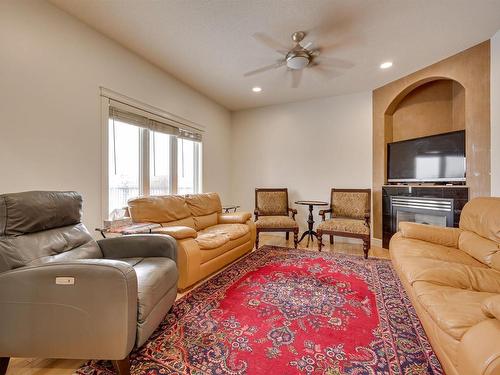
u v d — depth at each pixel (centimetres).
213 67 312
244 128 488
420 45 261
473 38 249
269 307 188
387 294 210
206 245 237
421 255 182
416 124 360
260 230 358
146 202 259
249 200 485
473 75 262
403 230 229
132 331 122
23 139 184
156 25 229
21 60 183
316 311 183
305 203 384
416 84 327
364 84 362
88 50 229
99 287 116
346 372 124
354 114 399
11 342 119
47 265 119
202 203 335
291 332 157
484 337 81
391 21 222
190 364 130
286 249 355
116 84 257
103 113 244
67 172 213
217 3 201
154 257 184
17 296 118
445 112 346
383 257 317
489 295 119
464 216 218
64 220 166
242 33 241
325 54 278
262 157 473
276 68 311
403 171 346
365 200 370
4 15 174
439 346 106
